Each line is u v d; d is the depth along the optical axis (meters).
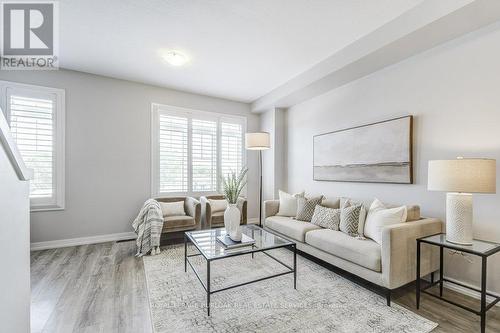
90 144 3.73
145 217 3.38
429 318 1.87
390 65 2.96
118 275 2.60
